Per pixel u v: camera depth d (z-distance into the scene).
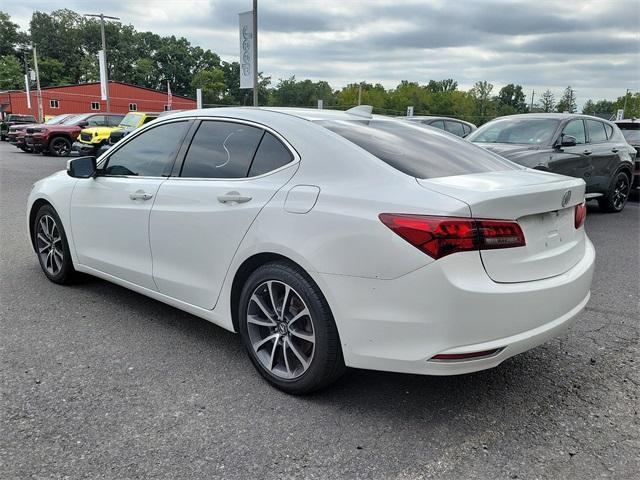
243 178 3.24
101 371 3.24
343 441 2.61
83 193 4.30
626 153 9.79
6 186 11.68
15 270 5.29
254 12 16.44
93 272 4.38
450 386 3.19
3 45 104.75
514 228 2.58
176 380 3.16
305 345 2.97
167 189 3.59
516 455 2.54
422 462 2.47
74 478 2.29
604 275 5.66
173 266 3.59
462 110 87.19
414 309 2.48
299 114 3.35
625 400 3.07
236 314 3.30
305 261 2.76
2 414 2.74
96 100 64.62
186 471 2.36
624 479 2.39
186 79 113.62
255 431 2.67
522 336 2.62
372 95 83.62
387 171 2.78
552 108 92.25
